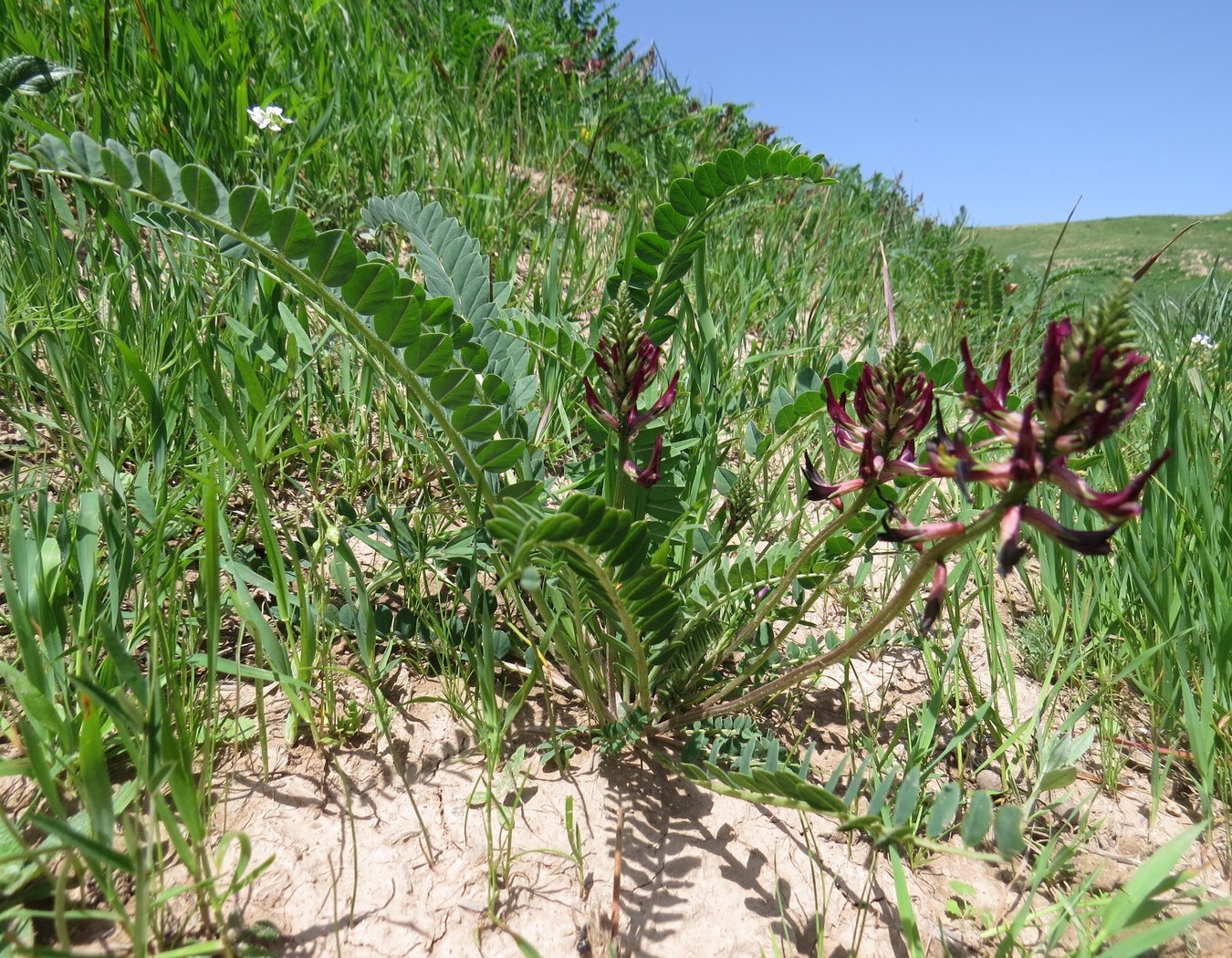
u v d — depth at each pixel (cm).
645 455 203
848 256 563
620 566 148
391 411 262
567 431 259
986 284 550
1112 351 114
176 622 165
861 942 167
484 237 376
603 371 168
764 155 182
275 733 183
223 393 166
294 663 185
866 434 152
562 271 387
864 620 258
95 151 134
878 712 226
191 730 159
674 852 178
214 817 162
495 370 212
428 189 405
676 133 676
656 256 207
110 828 123
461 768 188
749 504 193
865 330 481
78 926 138
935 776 206
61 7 342
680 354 289
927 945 169
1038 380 118
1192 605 229
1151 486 243
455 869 166
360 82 434
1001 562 119
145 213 169
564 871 169
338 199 367
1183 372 320
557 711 208
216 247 173
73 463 218
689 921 165
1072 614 239
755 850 181
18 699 143
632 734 187
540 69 637
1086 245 1761
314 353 233
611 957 151
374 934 151
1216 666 216
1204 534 238
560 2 827
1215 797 211
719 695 192
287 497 244
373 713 193
